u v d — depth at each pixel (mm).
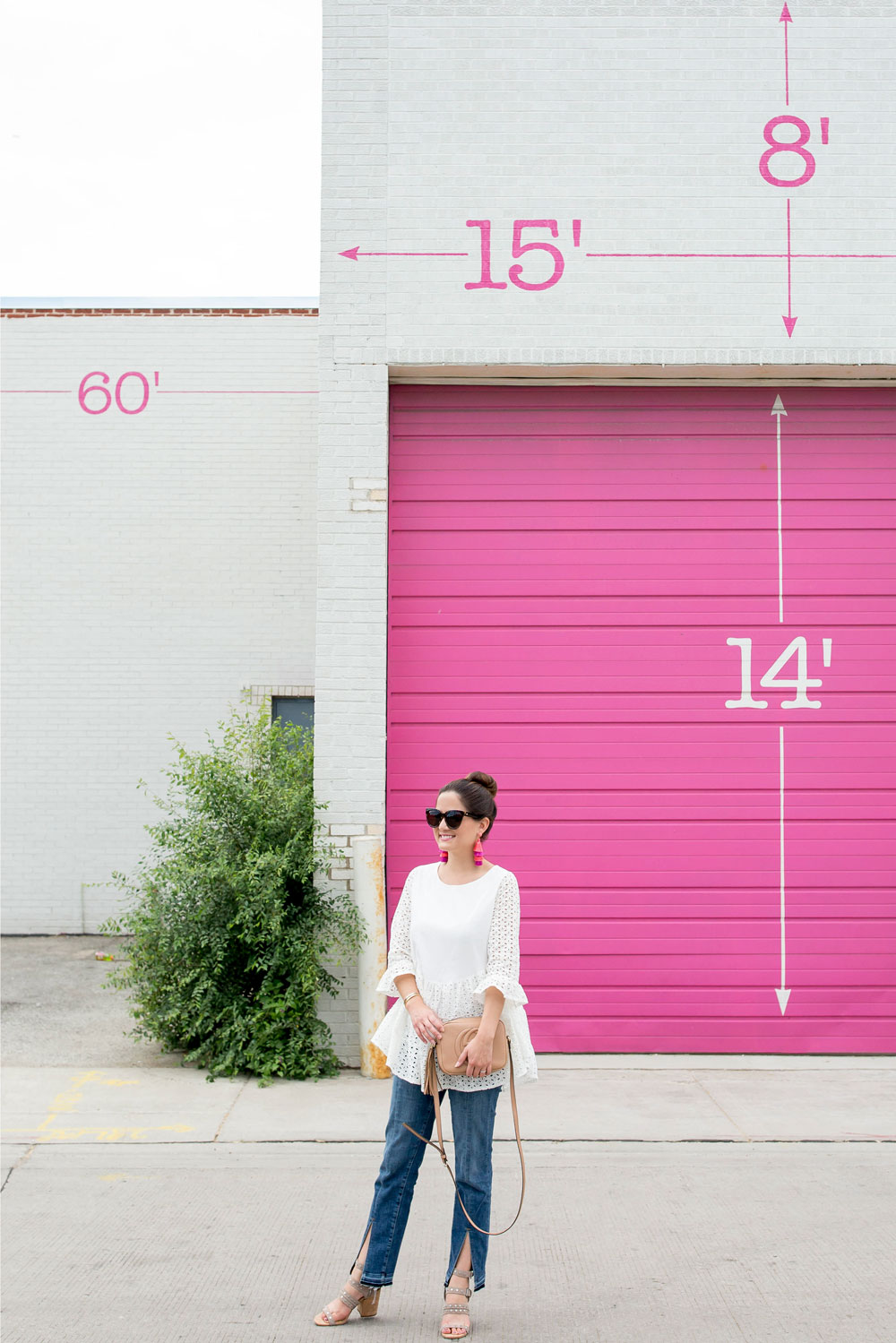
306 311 12242
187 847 6727
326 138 7102
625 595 7203
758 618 7199
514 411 7281
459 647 7168
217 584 12109
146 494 12172
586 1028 7020
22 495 12156
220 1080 6383
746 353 7023
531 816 7105
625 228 7078
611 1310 3719
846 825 7121
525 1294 3844
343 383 7043
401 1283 3955
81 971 9758
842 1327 3602
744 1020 7031
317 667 6934
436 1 7133
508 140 7105
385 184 7098
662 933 7059
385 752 6949
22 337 12250
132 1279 3957
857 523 7254
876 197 7094
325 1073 6543
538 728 7141
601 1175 5000
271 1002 6453
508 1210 4590
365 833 6855
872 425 7301
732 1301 3789
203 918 6609
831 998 7047
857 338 7035
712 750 7141
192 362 12258
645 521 7238
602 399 7293
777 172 7098
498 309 7051
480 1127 3584
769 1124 5652
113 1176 4977
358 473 7016
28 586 12102
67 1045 7164
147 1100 6000
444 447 7258
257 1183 4910
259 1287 3896
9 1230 4395
